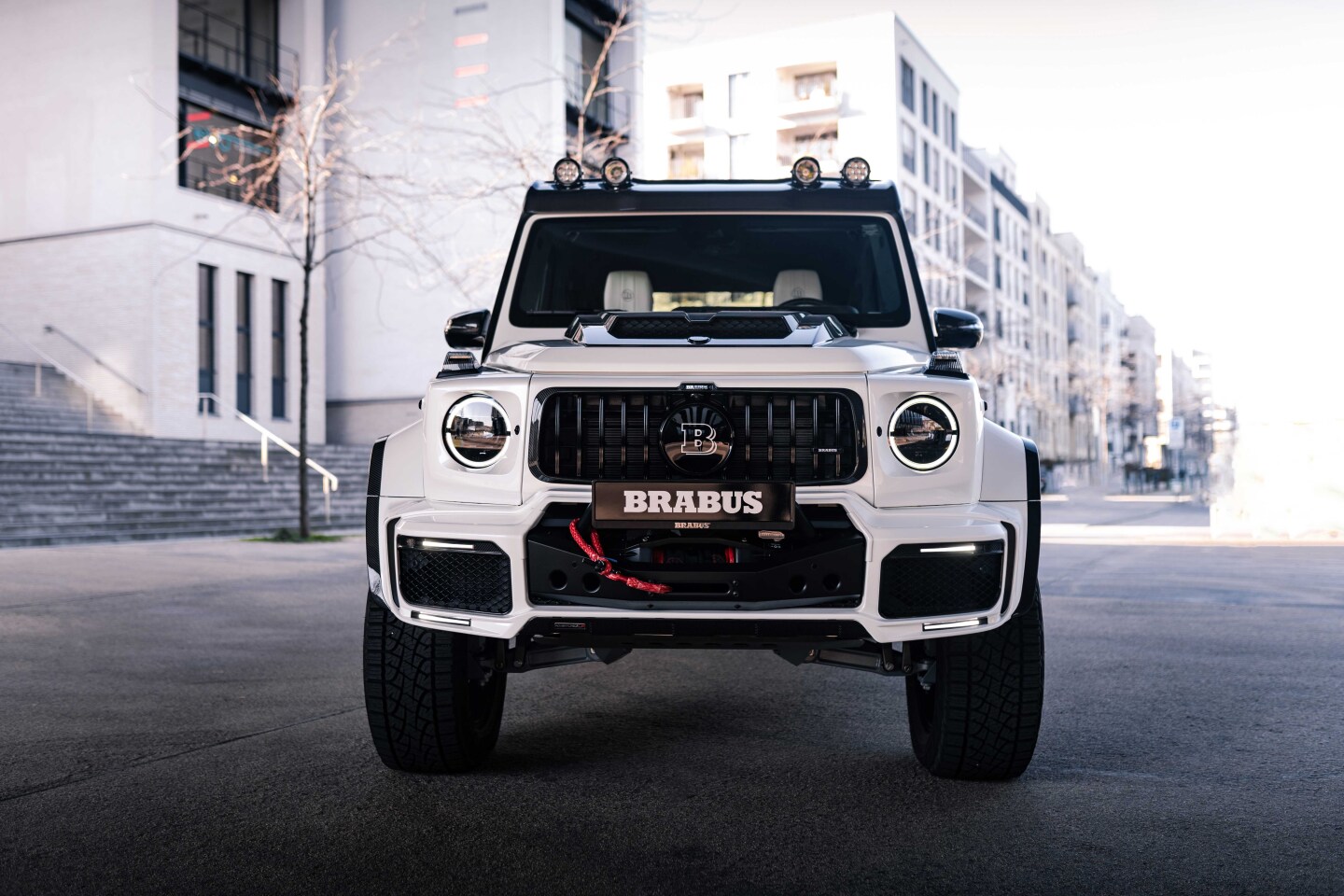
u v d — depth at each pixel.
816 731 4.76
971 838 3.35
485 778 4.00
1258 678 5.96
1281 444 18.41
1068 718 5.00
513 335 4.83
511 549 3.52
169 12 25.55
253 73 29.28
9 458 17.03
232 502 19.83
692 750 4.42
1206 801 3.73
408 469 3.85
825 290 4.84
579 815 3.57
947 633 3.54
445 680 3.89
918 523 3.51
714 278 4.89
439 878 3.02
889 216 4.90
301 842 3.30
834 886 2.97
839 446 3.56
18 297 26.30
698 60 48.88
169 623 8.00
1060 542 16.88
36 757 4.27
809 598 3.49
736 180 5.11
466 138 28.62
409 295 30.53
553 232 4.96
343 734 4.66
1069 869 3.09
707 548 3.53
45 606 8.80
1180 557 13.88
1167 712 5.12
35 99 26.31
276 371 29.16
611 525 3.48
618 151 23.73
